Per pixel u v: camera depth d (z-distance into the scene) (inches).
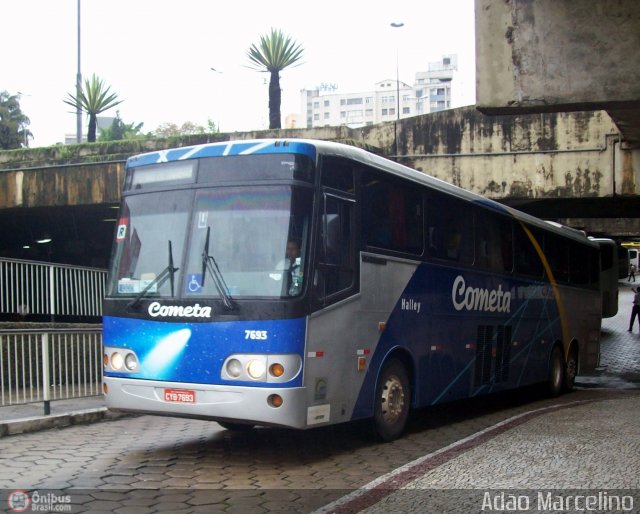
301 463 312.7
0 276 489.1
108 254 1064.8
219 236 307.3
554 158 765.9
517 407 531.8
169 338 302.8
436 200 418.9
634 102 382.0
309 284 298.8
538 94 390.6
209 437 376.8
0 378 374.0
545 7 391.2
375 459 322.0
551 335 593.3
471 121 784.9
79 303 534.3
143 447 347.9
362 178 345.4
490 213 490.0
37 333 398.0
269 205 304.0
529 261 553.9
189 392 295.9
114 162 732.7
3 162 782.5
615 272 1373.0
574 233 668.1
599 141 753.6
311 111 6909.5
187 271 307.4
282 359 287.3
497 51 397.7
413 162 797.2
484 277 472.7
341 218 326.0
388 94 6678.2
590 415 426.9
